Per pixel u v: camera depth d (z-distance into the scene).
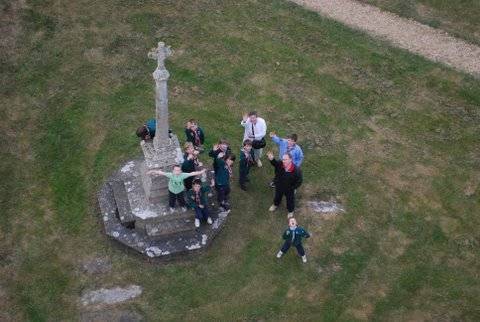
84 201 13.48
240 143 15.06
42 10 18.36
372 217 13.58
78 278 12.09
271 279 12.28
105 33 17.91
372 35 18.69
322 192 14.07
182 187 12.27
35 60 16.86
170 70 16.92
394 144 15.33
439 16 19.56
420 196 14.09
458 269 12.66
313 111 16.06
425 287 12.30
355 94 16.66
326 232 13.21
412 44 18.47
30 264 12.26
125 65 16.98
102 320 11.45
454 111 16.38
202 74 16.88
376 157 14.96
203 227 12.88
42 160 14.31
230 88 16.55
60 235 12.81
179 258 12.54
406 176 14.54
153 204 12.88
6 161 14.23
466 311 11.91
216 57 17.45
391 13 19.61
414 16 19.50
